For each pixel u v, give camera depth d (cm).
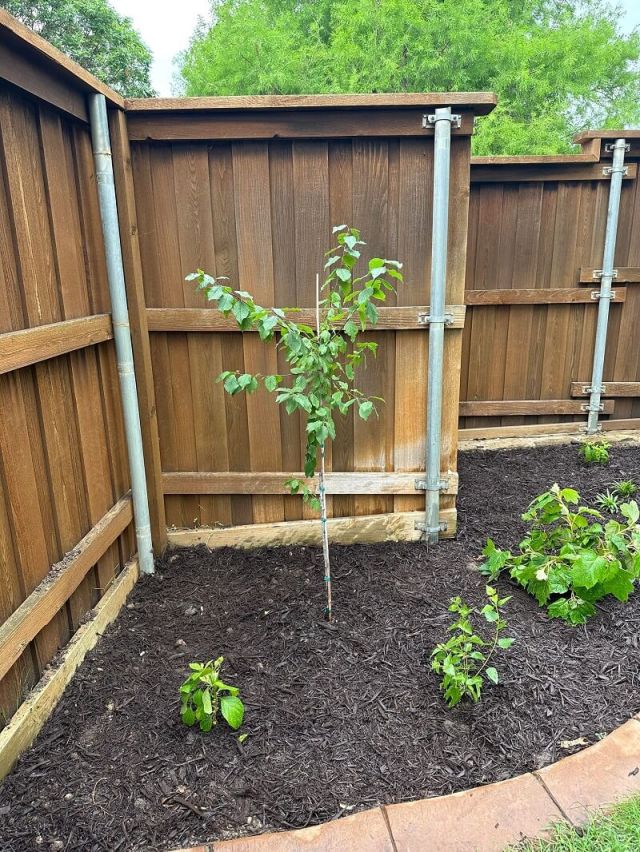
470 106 245
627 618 229
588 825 142
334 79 1029
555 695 189
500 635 220
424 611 237
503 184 417
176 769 166
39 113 190
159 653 217
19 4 1261
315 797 156
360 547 295
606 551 224
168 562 282
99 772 165
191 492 290
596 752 164
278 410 281
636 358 450
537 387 454
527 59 1034
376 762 167
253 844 142
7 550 169
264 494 291
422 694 192
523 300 433
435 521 295
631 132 400
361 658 211
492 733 175
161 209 258
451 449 291
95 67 1362
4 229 167
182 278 265
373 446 290
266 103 239
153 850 143
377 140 253
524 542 255
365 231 262
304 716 185
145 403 267
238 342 273
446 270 266
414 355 278
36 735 177
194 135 247
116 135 238
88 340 220
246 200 258
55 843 145
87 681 201
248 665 209
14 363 167
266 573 271
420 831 143
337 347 205
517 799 150
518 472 397
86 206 227
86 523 225
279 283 266
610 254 422
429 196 258
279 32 1098
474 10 1008
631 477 379
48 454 195
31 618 175
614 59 1145
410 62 995
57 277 202
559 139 1040
